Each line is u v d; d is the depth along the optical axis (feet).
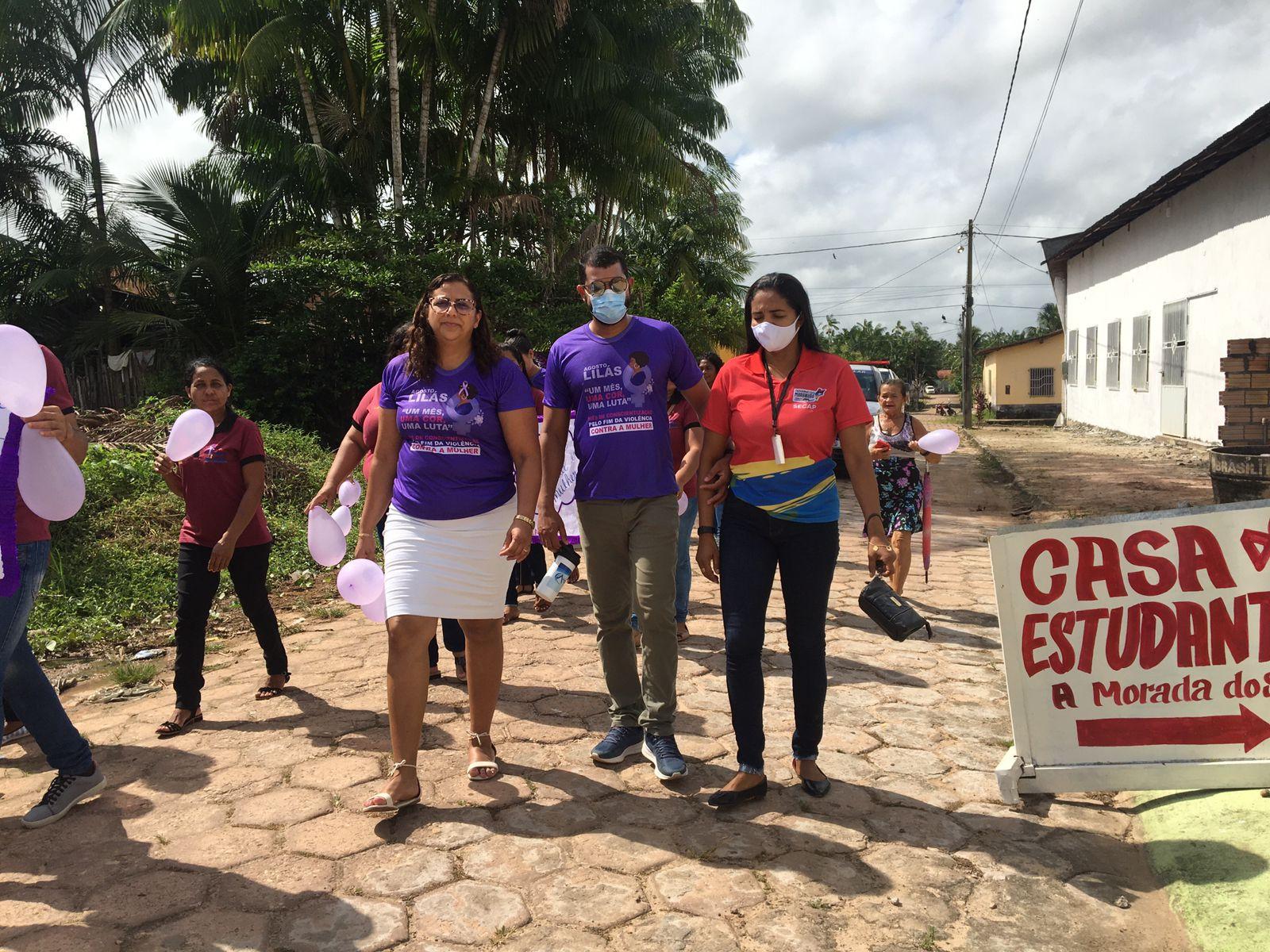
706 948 7.62
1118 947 7.68
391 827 9.78
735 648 10.14
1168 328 56.59
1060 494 35.78
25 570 9.20
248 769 11.34
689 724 12.80
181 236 51.01
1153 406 59.62
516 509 10.45
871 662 15.67
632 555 10.91
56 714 9.96
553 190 57.36
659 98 62.54
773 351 10.06
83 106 61.87
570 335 11.37
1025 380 118.73
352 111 55.62
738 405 10.30
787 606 10.30
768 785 10.80
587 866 8.95
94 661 16.97
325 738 12.37
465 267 49.39
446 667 15.58
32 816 9.87
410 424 10.10
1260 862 8.34
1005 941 7.75
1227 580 9.67
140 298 56.75
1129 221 62.54
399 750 10.05
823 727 12.54
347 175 53.26
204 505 12.84
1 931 7.93
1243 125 39.40
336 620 19.33
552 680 14.75
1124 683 9.98
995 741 12.14
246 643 17.60
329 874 8.82
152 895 8.47
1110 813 10.14
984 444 63.87
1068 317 85.05
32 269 58.39
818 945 7.66
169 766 11.49
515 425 10.16
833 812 10.09
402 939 7.76
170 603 20.42
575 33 55.88
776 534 10.14
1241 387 36.11
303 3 51.19
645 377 10.78
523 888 8.57
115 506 25.16
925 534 19.84
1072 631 10.06
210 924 7.99
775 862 9.00
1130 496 34.53
